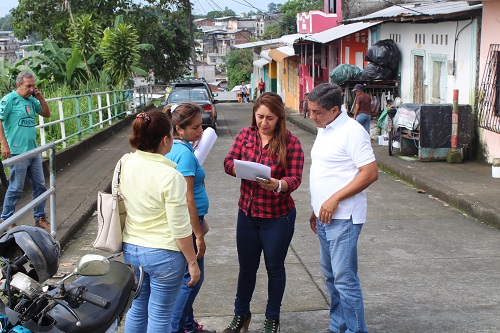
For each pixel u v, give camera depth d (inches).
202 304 233.1
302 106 1114.7
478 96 517.7
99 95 692.7
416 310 224.5
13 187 296.7
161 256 156.7
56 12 1460.4
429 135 515.8
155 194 155.4
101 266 124.7
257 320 218.5
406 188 450.0
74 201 378.9
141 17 1496.1
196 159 183.3
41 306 126.5
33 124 303.7
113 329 149.4
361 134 179.9
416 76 664.4
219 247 307.0
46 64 912.3
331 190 184.1
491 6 490.6
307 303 233.1
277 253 195.2
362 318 184.4
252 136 198.5
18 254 135.0
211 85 3078.2
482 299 234.5
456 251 296.7
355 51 903.7
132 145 159.0
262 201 192.5
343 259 182.7
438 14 521.0
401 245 307.7
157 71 1605.6
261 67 1765.5
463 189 407.2
